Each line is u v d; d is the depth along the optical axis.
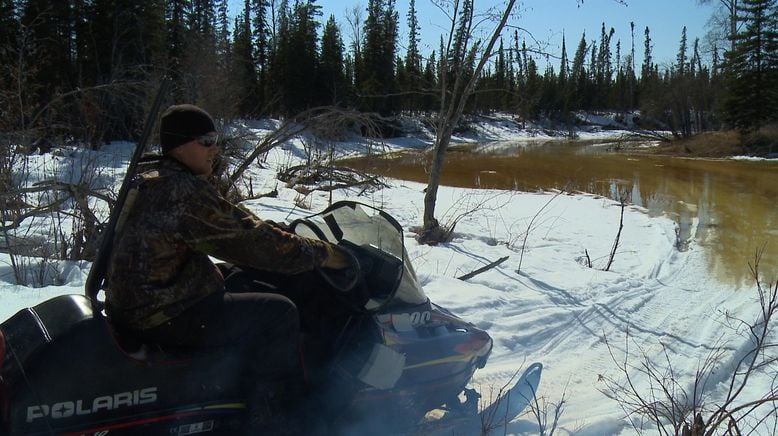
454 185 18.91
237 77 20.70
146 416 2.62
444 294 6.26
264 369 2.87
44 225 7.37
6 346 2.48
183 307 2.60
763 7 33.06
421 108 46.56
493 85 52.78
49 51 19.58
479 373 4.65
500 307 6.10
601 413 4.09
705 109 39.53
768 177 21.03
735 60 34.16
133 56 21.52
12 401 2.37
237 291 3.21
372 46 44.66
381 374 3.16
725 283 8.01
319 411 3.15
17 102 7.06
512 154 32.12
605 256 9.31
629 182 19.72
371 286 3.27
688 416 4.10
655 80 51.22
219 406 2.79
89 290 2.75
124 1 22.17
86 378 2.48
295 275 3.18
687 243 10.62
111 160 8.19
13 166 6.73
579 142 43.88
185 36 24.33
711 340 5.64
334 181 15.66
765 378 4.85
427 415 3.85
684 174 22.16
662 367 4.98
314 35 42.56
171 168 2.60
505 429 3.68
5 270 5.71
